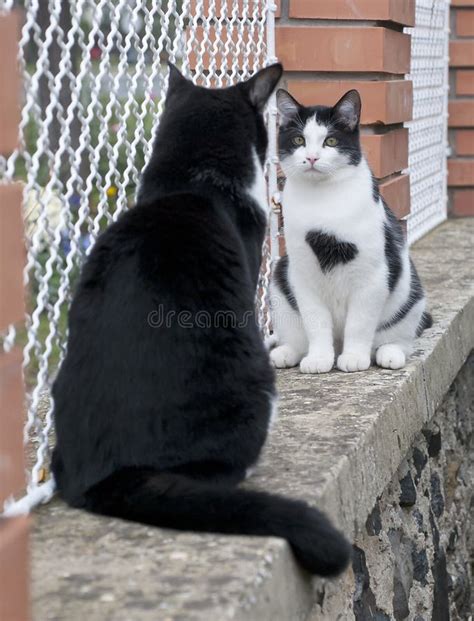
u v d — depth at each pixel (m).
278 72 3.79
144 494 2.80
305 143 4.57
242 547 2.63
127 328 2.95
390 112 5.67
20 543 2.09
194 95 3.68
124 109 4.16
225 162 3.50
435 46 8.18
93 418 2.96
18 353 2.21
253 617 2.41
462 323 5.76
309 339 4.78
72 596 2.40
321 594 3.11
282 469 3.26
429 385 4.80
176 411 2.94
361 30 5.48
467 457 6.04
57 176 3.28
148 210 3.19
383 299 4.67
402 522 4.32
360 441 3.57
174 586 2.43
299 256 4.66
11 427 2.16
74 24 3.22
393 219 4.91
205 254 3.11
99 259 3.14
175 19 4.41
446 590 4.84
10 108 2.07
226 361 3.03
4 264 2.11
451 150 9.16
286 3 5.51
